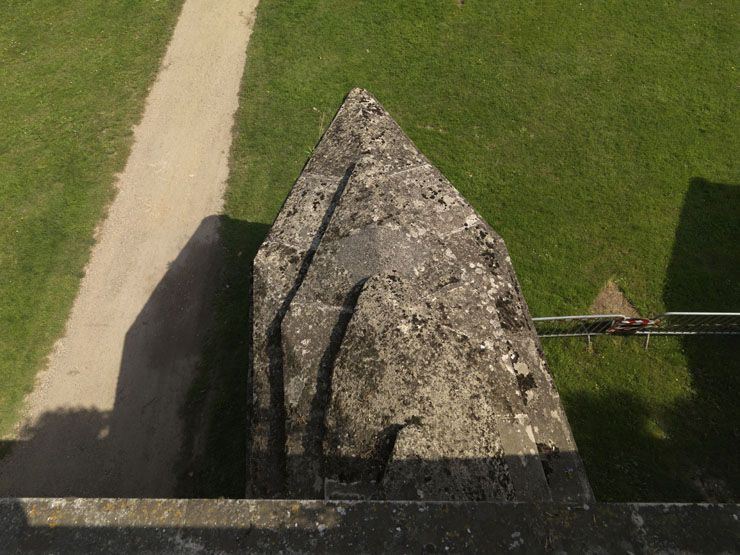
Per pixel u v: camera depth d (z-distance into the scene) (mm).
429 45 11617
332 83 11086
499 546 2146
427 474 3076
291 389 3822
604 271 8219
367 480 3145
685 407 6949
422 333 3527
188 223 9281
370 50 11602
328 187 5078
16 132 10352
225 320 8094
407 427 3174
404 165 5160
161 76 11406
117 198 9570
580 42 11508
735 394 7020
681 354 7359
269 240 4836
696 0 12266
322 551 2150
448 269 4371
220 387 7438
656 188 9148
